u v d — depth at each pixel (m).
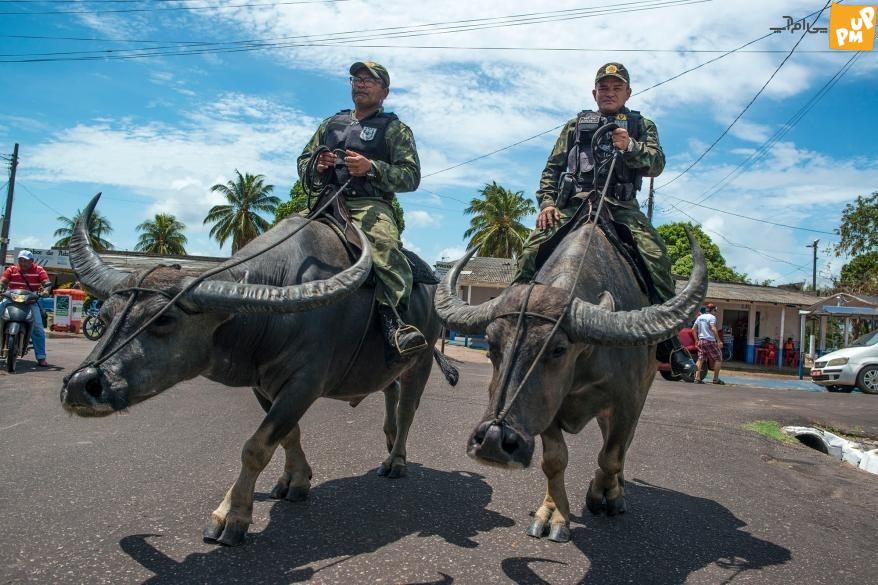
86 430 6.75
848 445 8.68
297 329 4.20
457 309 4.01
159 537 3.94
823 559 4.18
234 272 4.02
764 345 33.62
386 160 5.37
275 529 4.18
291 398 4.14
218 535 3.91
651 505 5.12
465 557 3.90
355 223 5.02
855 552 4.34
